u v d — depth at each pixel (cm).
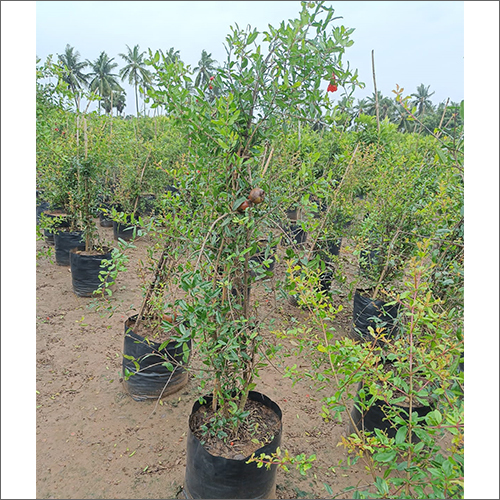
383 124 578
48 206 678
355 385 335
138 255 639
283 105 174
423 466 159
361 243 344
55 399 298
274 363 360
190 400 307
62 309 445
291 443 267
